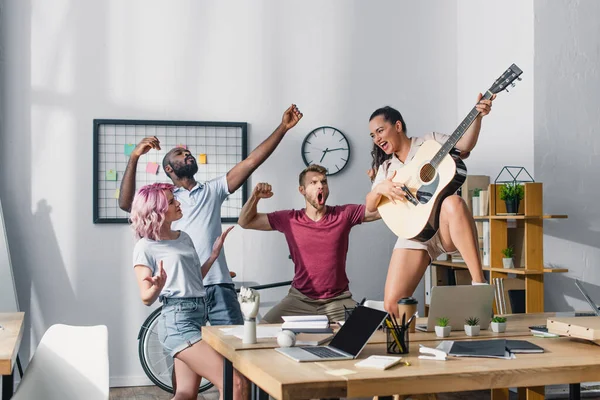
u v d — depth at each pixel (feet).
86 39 18.34
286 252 19.08
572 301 17.74
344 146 19.39
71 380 9.09
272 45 19.25
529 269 16.28
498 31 18.57
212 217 15.96
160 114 18.65
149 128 18.49
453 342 8.77
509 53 18.20
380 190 12.97
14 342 9.55
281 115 19.22
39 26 18.11
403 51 19.98
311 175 14.52
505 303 16.48
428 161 12.58
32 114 18.01
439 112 20.15
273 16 19.29
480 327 10.01
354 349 8.14
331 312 14.24
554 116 17.65
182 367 11.86
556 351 8.50
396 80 19.92
